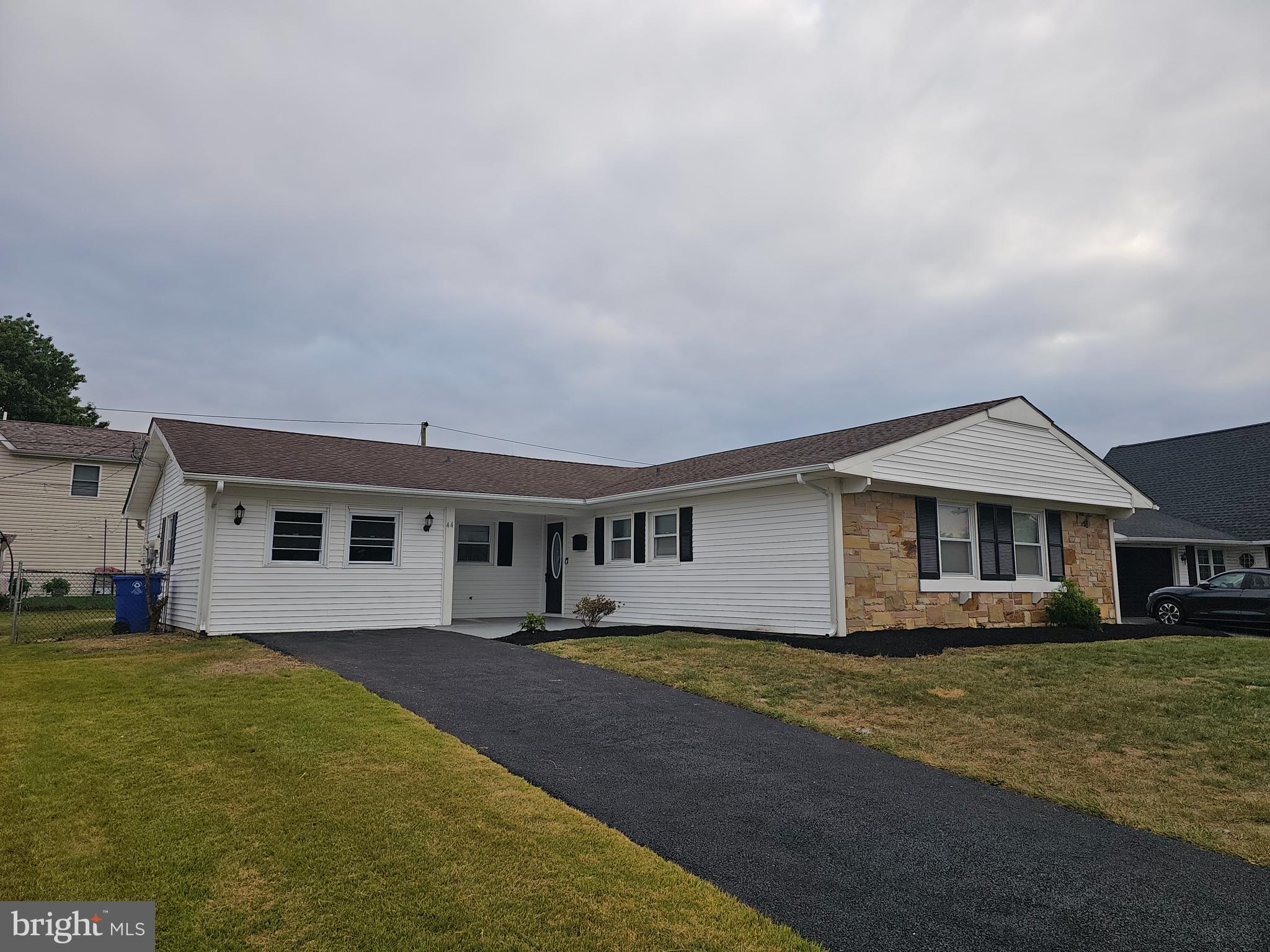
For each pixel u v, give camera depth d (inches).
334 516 579.8
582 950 128.7
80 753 228.2
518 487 682.8
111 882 148.6
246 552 542.3
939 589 537.0
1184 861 174.6
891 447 499.8
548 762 236.8
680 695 337.1
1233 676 369.4
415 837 172.7
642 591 641.0
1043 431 608.7
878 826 192.9
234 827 175.3
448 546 629.9
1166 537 818.8
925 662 403.2
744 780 227.1
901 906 149.9
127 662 391.5
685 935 134.3
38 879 149.1
